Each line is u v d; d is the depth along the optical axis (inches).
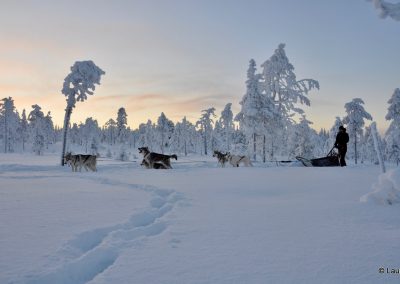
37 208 270.7
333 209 246.2
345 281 114.0
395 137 1663.4
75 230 195.0
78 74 1109.7
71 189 414.3
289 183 421.4
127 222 220.1
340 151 700.0
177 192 354.9
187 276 121.4
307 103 1355.8
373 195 267.6
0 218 230.4
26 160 1813.5
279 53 1374.3
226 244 161.8
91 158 797.2
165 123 3403.1
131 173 654.5
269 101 1384.1
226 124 3120.1
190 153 3754.9
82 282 135.0
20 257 147.0
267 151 1428.4
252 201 292.8
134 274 123.9
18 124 3932.1
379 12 260.4
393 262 131.3
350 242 160.7
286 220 212.8
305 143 1716.3
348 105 1782.7
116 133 5177.2
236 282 115.1
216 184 427.8
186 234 181.5
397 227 189.2
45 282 125.9
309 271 123.8
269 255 143.6
